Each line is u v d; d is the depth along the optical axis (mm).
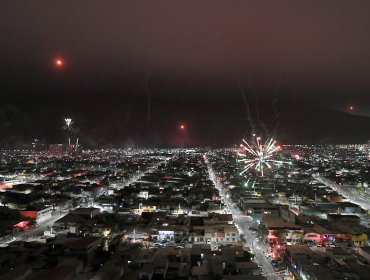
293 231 124312
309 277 88688
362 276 88312
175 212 172500
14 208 174250
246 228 144125
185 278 90125
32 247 112875
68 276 88000
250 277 86750
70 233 129750
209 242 122875
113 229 132750
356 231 126875
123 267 94875
